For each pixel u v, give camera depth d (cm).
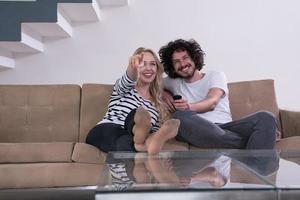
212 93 218
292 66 293
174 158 146
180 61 228
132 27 292
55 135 224
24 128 223
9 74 289
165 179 104
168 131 155
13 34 224
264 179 104
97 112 228
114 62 293
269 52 295
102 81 294
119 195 90
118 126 192
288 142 194
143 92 212
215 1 292
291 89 294
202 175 110
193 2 292
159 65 213
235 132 195
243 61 293
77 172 174
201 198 91
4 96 226
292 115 226
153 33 293
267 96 237
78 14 267
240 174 111
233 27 293
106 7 290
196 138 194
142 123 164
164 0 291
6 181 169
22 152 183
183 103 207
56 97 229
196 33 294
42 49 287
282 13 293
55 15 227
